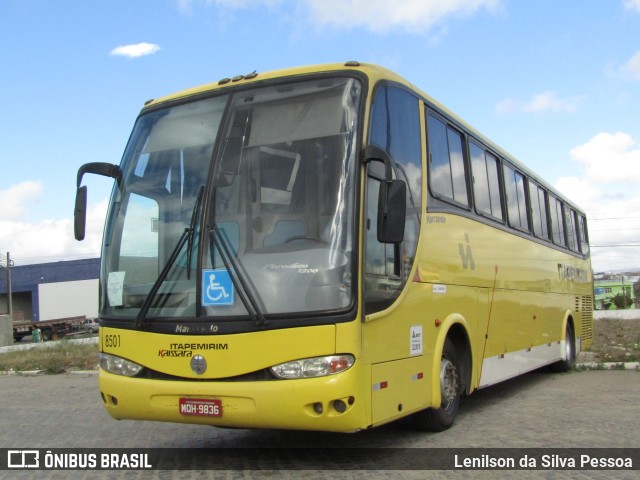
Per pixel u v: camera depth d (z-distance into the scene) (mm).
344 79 6559
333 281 5789
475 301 9000
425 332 7309
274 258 5965
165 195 6699
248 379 5809
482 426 8391
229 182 6391
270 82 6785
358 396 5711
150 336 6246
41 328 55719
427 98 8156
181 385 5996
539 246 12789
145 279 6531
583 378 13570
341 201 6016
